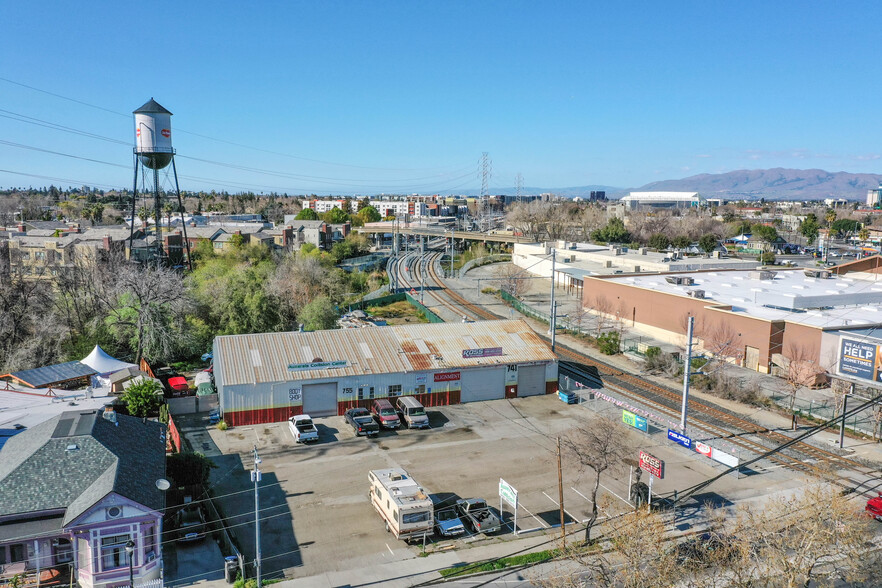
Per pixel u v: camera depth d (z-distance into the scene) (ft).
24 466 101.35
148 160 287.48
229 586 95.45
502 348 193.67
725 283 294.25
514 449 150.10
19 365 204.44
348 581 97.09
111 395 167.63
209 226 507.71
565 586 84.28
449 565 101.60
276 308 262.88
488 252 604.90
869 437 159.12
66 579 95.71
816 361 198.80
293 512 119.44
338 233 603.67
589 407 181.78
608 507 117.19
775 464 141.69
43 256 358.64
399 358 182.09
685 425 156.35
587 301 315.37
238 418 163.22
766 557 89.40
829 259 521.65
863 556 89.56
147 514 94.79
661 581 79.30
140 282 222.07
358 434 157.79
